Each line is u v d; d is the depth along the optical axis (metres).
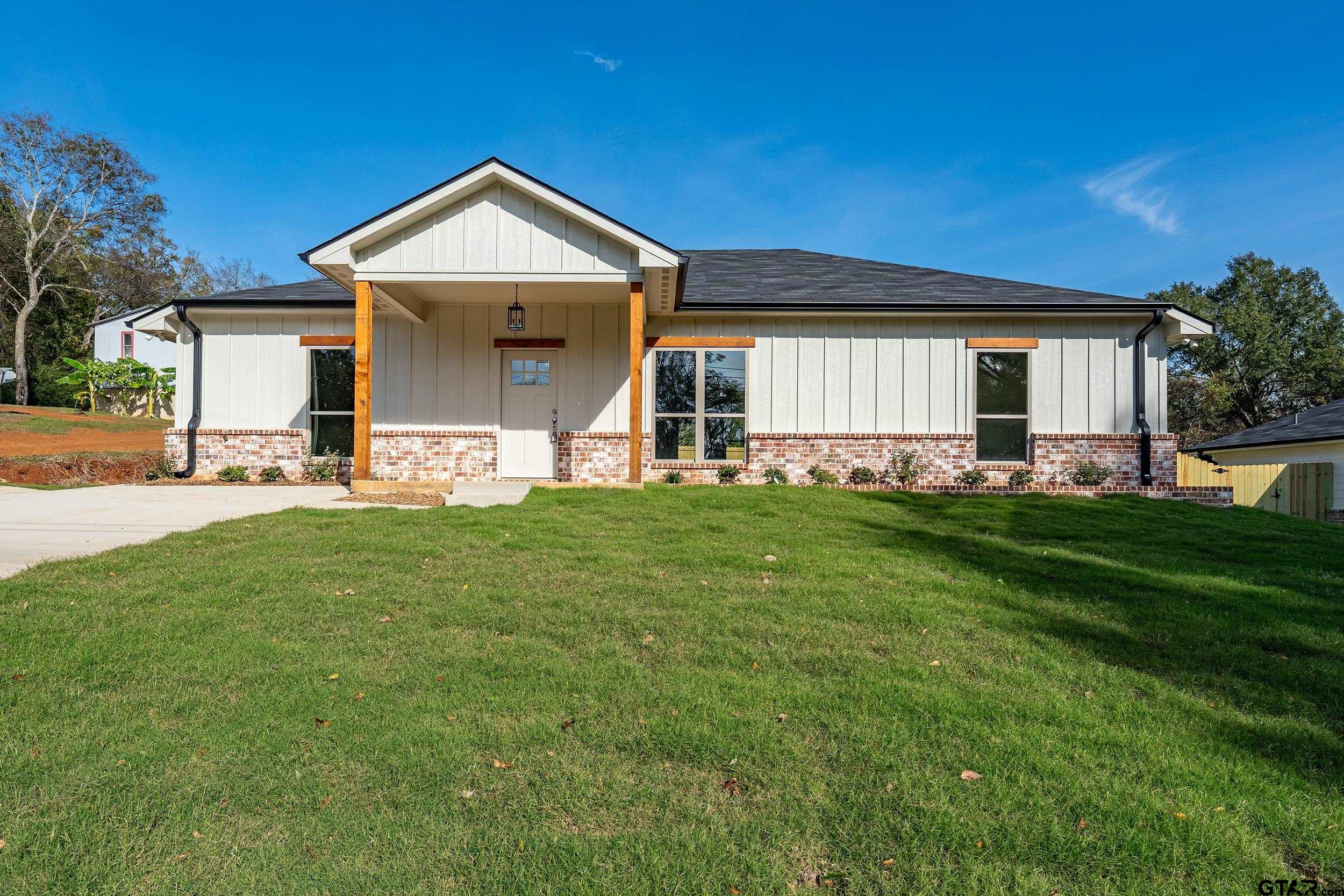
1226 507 10.57
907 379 12.11
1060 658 3.84
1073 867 2.15
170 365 33.72
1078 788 2.54
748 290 12.83
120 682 3.30
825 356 12.15
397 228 10.02
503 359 12.34
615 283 10.34
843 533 7.38
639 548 6.34
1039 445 11.94
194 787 2.48
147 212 37.78
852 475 11.99
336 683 3.35
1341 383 33.28
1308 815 2.42
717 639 4.02
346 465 12.27
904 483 11.73
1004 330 12.10
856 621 4.40
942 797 2.47
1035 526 8.34
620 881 2.07
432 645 3.86
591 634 4.10
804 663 3.71
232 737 2.82
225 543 6.14
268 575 5.10
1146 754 2.79
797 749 2.79
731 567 5.72
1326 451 17.03
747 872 2.12
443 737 2.85
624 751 2.79
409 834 2.26
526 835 2.27
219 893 2.01
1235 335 34.97
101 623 4.05
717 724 2.98
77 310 37.12
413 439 12.16
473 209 10.10
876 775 2.62
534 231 10.11
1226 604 4.96
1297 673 3.68
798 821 2.35
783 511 8.63
